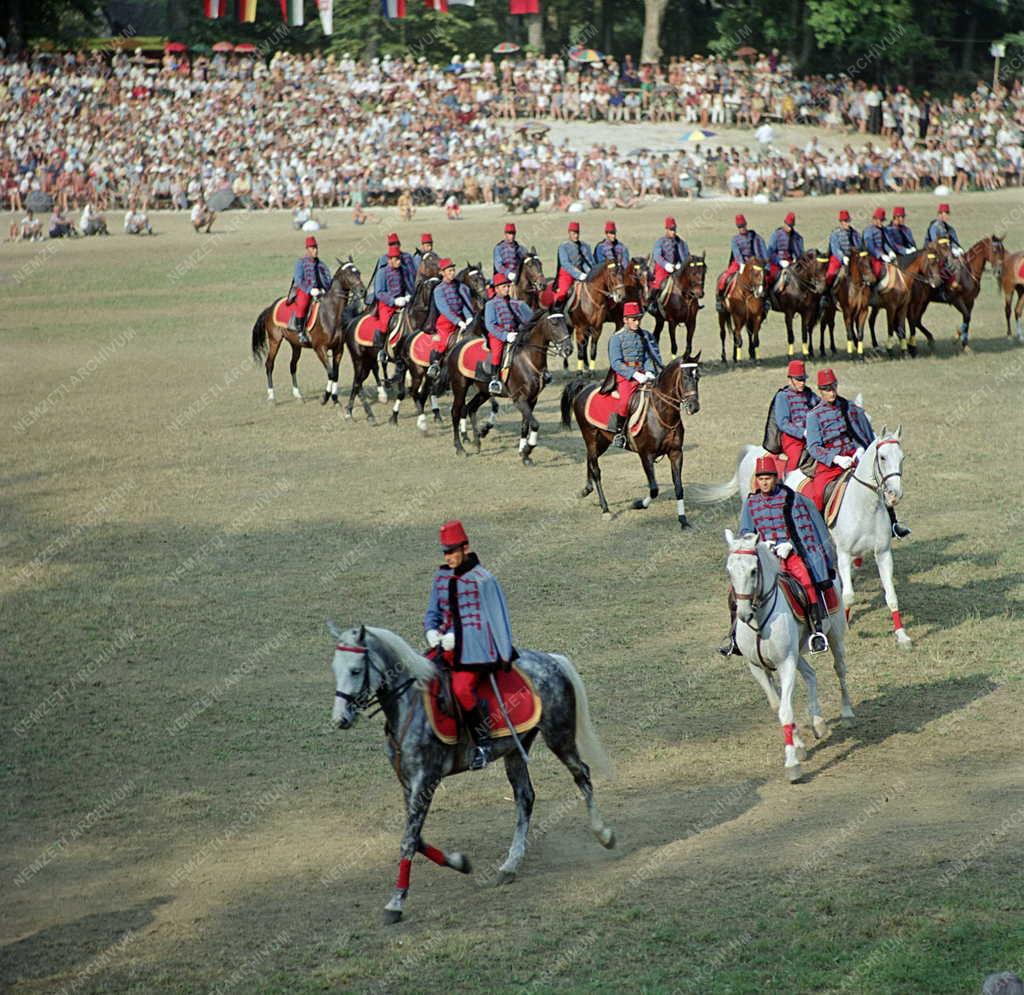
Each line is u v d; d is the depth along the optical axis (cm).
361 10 11900
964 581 2805
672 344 5109
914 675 2347
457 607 1694
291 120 10325
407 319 4384
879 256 5091
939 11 12494
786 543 2042
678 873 1681
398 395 4484
